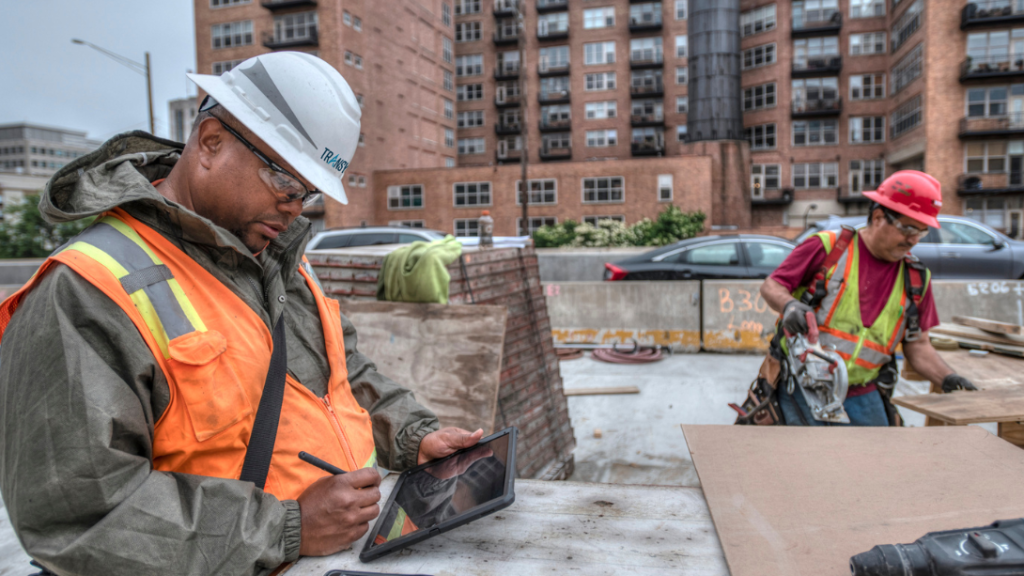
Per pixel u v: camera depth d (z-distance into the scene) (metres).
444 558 1.13
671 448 4.23
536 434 3.58
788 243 8.66
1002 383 2.60
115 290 0.95
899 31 38.69
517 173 37.44
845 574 1.00
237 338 1.08
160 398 0.99
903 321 2.45
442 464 1.42
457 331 3.12
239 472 1.08
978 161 32.22
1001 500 1.22
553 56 52.72
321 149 1.10
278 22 37.03
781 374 2.56
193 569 0.91
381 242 13.18
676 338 7.68
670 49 49.50
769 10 42.97
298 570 1.09
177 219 1.04
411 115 45.34
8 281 19.77
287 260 1.25
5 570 2.53
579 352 7.47
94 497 0.86
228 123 1.06
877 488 1.30
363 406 1.53
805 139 42.66
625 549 1.14
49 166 134.12
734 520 1.20
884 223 2.30
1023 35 31.11
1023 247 9.09
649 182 35.91
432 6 48.97
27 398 0.87
